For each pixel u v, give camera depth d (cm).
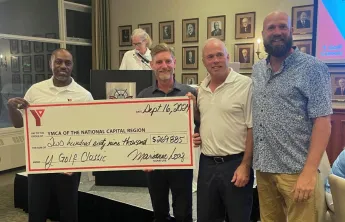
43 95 218
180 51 570
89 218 297
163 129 192
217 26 528
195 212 259
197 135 191
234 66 336
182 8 559
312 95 159
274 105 165
